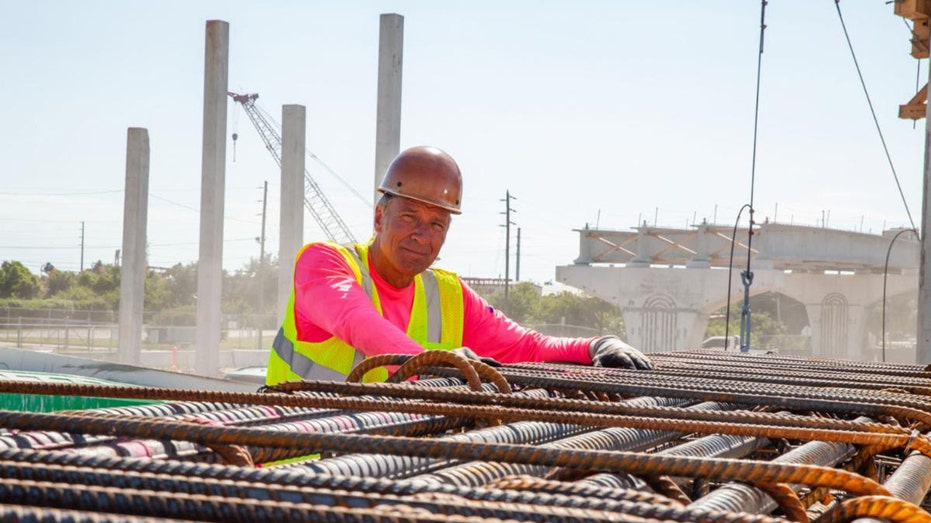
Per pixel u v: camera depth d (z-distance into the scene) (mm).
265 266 82812
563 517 947
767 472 1114
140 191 20891
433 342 3984
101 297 87312
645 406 1869
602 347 3514
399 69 14188
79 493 931
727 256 35562
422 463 1481
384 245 3799
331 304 3490
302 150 19734
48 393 1825
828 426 1798
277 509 913
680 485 2049
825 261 34625
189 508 918
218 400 1802
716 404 2324
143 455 1343
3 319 48812
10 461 1058
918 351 10430
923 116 12531
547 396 2389
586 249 37938
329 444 1230
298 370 3762
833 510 1046
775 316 79875
